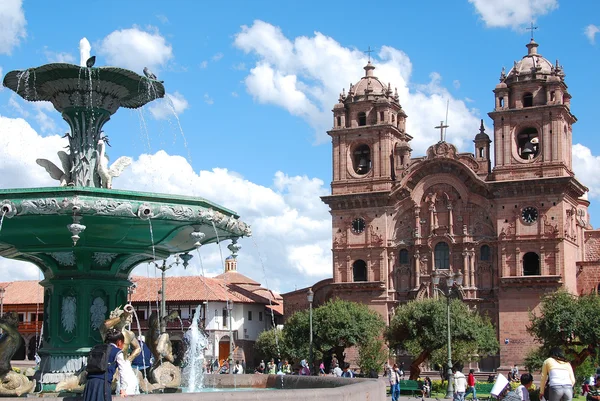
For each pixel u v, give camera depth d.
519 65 91.88
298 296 105.94
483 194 91.94
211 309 104.00
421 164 94.38
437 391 66.06
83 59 21.22
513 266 88.62
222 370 63.81
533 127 90.12
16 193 18.09
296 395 15.41
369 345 85.75
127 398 14.20
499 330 88.12
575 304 68.19
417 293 93.06
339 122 99.38
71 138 21.36
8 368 17.94
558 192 87.69
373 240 95.81
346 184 98.12
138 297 101.94
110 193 18.34
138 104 22.91
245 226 21.66
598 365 67.69
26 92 21.53
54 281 21.00
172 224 19.42
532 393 27.83
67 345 20.67
